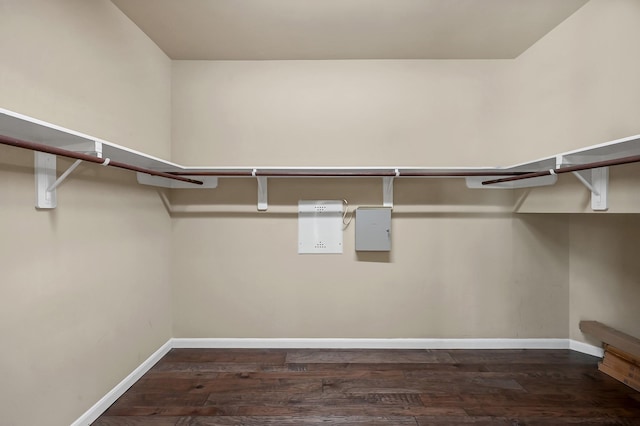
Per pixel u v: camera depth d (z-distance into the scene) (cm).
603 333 206
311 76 236
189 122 236
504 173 206
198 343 237
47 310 133
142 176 199
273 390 183
